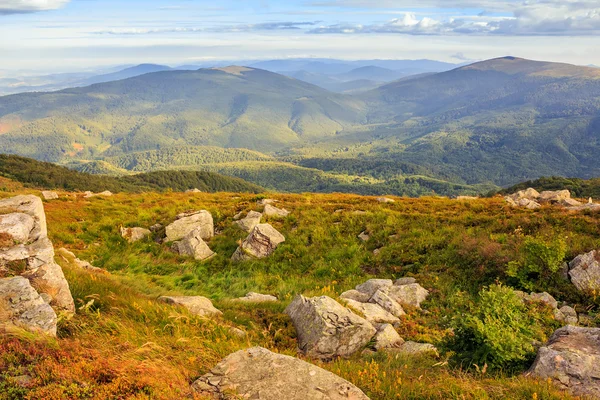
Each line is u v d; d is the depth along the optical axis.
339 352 8.76
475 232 18.23
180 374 5.93
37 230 9.02
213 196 33.31
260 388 5.63
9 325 5.99
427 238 18.16
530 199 27.33
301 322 9.73
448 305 12.29
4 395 4.77
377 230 20.30
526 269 13.32
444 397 6.14
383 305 11.77
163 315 8.65
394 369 7.40
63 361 5.64
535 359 7.52
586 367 6.77
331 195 34.16
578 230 17.14
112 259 18.42
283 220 23.52
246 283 15.93
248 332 9.30
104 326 7.39
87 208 25.95
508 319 8.86
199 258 19.09
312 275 16.75
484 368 7.10
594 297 11.53
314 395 5.53
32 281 7.62
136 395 5.07
